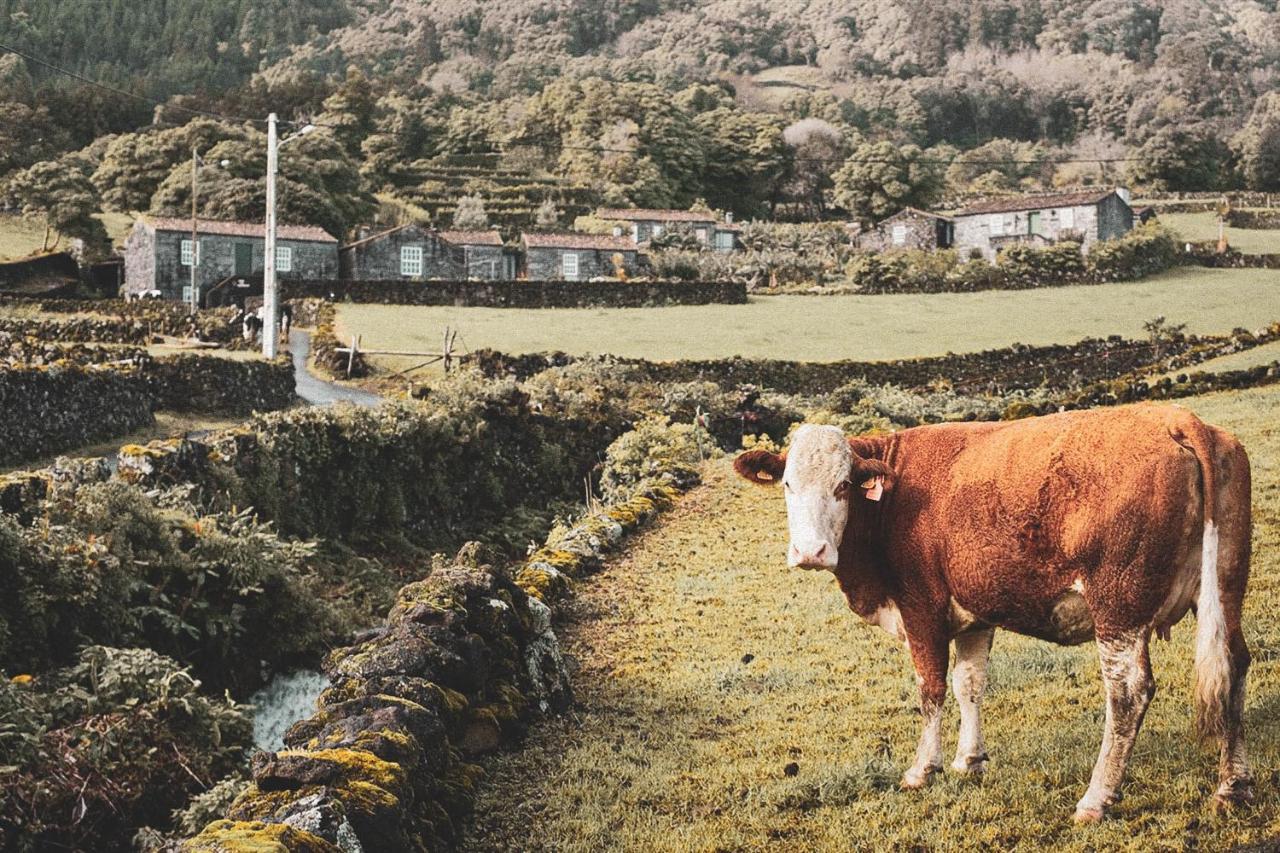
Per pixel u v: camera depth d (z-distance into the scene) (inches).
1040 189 6402.6
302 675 731.4
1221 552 311.3
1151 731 378.0
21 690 517.3
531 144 6348.4
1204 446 307.3
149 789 517.7
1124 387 1289.4
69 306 2482.8
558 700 494.0
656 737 448.1
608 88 6624.0
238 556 718.5
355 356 1891.0
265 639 725.9
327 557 936.9
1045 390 1899.6
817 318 2726.4
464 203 4899.1
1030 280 3292.3
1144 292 3196.4
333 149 4478.3
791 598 628.7
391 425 1053.8
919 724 423.8
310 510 960.9
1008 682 450.6
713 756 421.1
